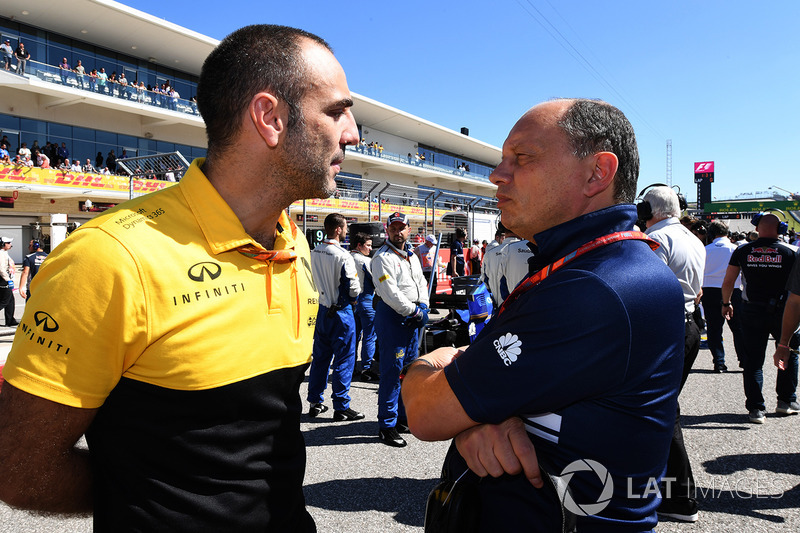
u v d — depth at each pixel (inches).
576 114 43.8
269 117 41.4
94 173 902.4
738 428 158.2
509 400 38.1
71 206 927.0
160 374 37.4
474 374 39.3
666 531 102.3
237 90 41.1
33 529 100.9
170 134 1103.0
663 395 39.3
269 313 43.0
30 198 876.6
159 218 39.6
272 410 42.9
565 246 42.8
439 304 268.4
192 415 38.3
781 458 135.3
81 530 100.7
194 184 41.6
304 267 50.5
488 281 142.2
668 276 40.3
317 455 141.5
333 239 174.2
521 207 45.7
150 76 1101.7
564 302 37.0
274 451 43.5
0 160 803.4
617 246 40.6
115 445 38.7
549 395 37.3
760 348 162.9
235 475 40.5
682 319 40.9
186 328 37.7
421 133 1812.3
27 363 35.4
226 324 39.5
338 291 170.4
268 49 41.3
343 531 102.4
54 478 38.1
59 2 865.5
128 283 35.7
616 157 43.4
